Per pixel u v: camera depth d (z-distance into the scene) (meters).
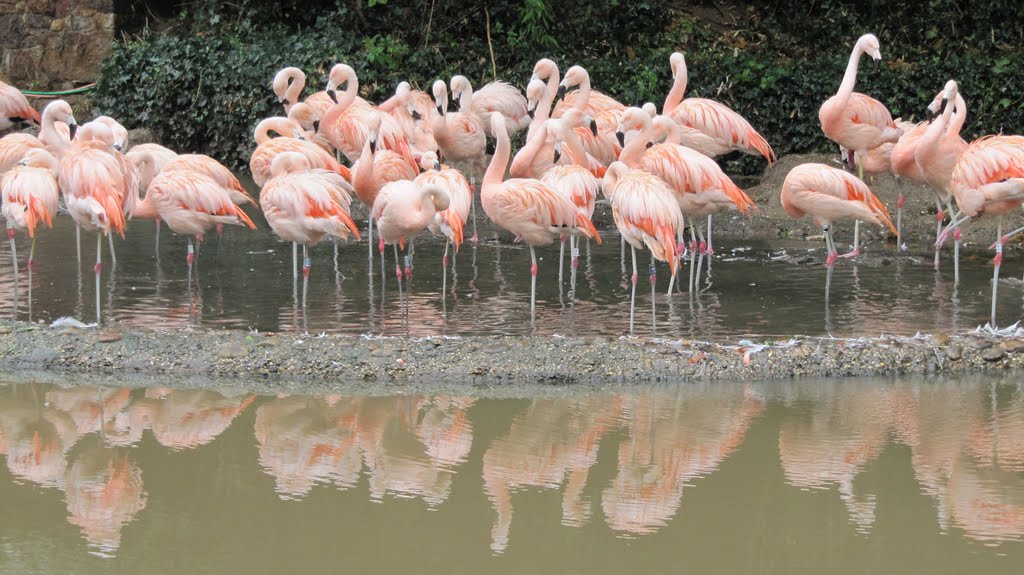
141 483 8.11
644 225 11.38
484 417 9.38
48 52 25.94
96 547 7.05
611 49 25.28
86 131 13.20
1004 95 21.72
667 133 13.82
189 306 12.06
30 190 11.70
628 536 7.21
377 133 13.94
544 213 11.86
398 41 24.06
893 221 17.28
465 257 15.07
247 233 16.45
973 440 8.80
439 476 8.27
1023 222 16.45
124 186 12.78
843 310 12.05
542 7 23.14
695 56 23.73
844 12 26.23
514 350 10.37
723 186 13.05
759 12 27.61
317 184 12.12
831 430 9.02
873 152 16.17
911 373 10.36
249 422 9.34
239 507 7.66
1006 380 10.24
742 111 22.05
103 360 10.38
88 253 14.81
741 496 7.83
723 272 14.20
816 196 12.48
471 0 25.38
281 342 10.52
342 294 12.78
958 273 13.74
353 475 8.28
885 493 7.87
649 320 11.62
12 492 7.94
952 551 6.94
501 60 24.55
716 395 9.82
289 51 22.97
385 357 10.30
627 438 8.93
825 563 6.78
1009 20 25.30
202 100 22.94
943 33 25.80
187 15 26.98
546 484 8.12
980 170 11.83
